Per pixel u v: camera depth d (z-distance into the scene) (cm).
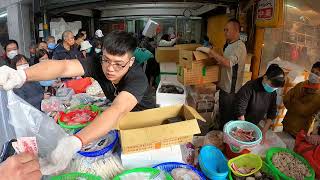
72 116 142
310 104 184
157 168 108
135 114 128
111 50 115
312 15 299
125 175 102
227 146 135
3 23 626
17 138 87
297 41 320
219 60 242
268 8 321
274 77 161
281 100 208
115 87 139
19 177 61
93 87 232
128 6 834
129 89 119
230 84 254
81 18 819
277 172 115
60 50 367
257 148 136
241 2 402
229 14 470
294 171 118
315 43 299
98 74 141
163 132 114
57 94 224
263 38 361
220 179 110
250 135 133
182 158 123
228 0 414
